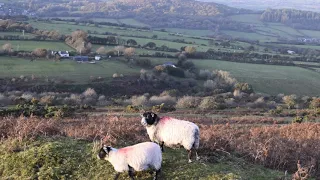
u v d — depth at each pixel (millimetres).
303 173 10359
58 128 13391
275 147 12328
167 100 53969
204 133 13266
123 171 9047
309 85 70500
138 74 68562
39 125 12594
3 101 47031
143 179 9211
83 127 14570
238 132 17391
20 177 9531
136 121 19781
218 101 53000
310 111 43094
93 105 48500
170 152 10930
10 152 10734
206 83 68875
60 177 9383
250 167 10750
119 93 59500
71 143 11336
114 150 9039
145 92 61719
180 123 10109
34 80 58281
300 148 12695
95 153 10406
